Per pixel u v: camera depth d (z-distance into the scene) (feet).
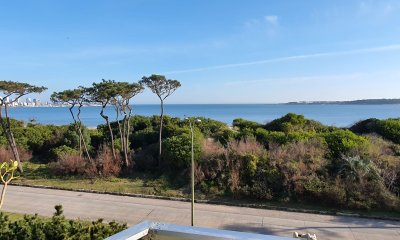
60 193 58.34
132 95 73.67
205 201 54.29
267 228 43.78
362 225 45.21
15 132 92.99
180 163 64.34
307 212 50.03
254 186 55.88
